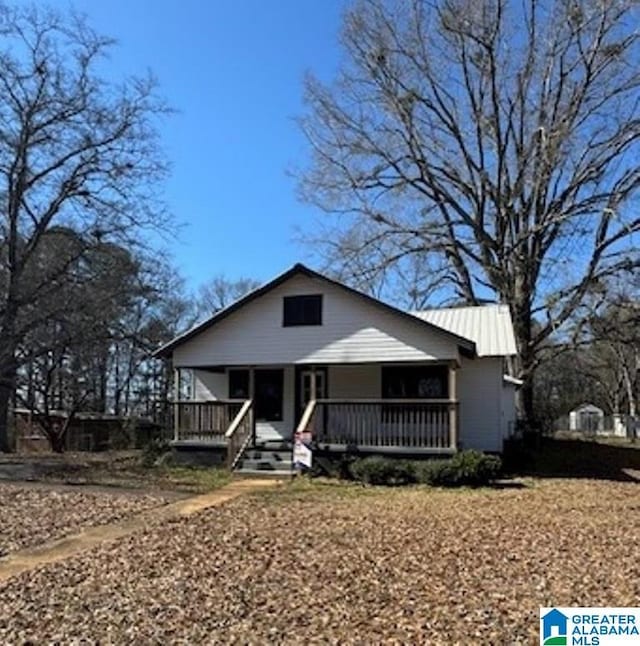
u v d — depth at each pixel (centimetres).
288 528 1066
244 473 1830
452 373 1872
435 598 683
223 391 2272
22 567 850
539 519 1141
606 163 2748
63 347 2675
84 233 2586
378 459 1714
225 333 2088
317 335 1991
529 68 2833
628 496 1472
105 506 1295
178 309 4425
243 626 614
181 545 955
